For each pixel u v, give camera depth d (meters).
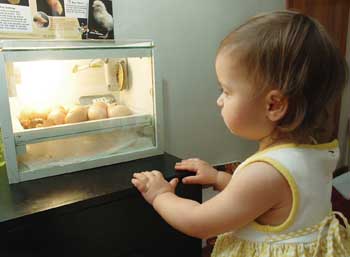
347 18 2.15
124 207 0.82
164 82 1.36
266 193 0.56
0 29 1.00
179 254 0.94
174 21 1.33
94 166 0.96
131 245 0.85
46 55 0.83
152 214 0.86
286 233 0.59
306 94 0.55
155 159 1.04
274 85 0.54
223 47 0.60
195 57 1.42
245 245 0.63
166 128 1.40
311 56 0.53
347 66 0.60
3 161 0.97
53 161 0.93
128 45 0.97
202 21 1.40
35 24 1.05
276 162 0.57
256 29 0.56
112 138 1.04
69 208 0.74
